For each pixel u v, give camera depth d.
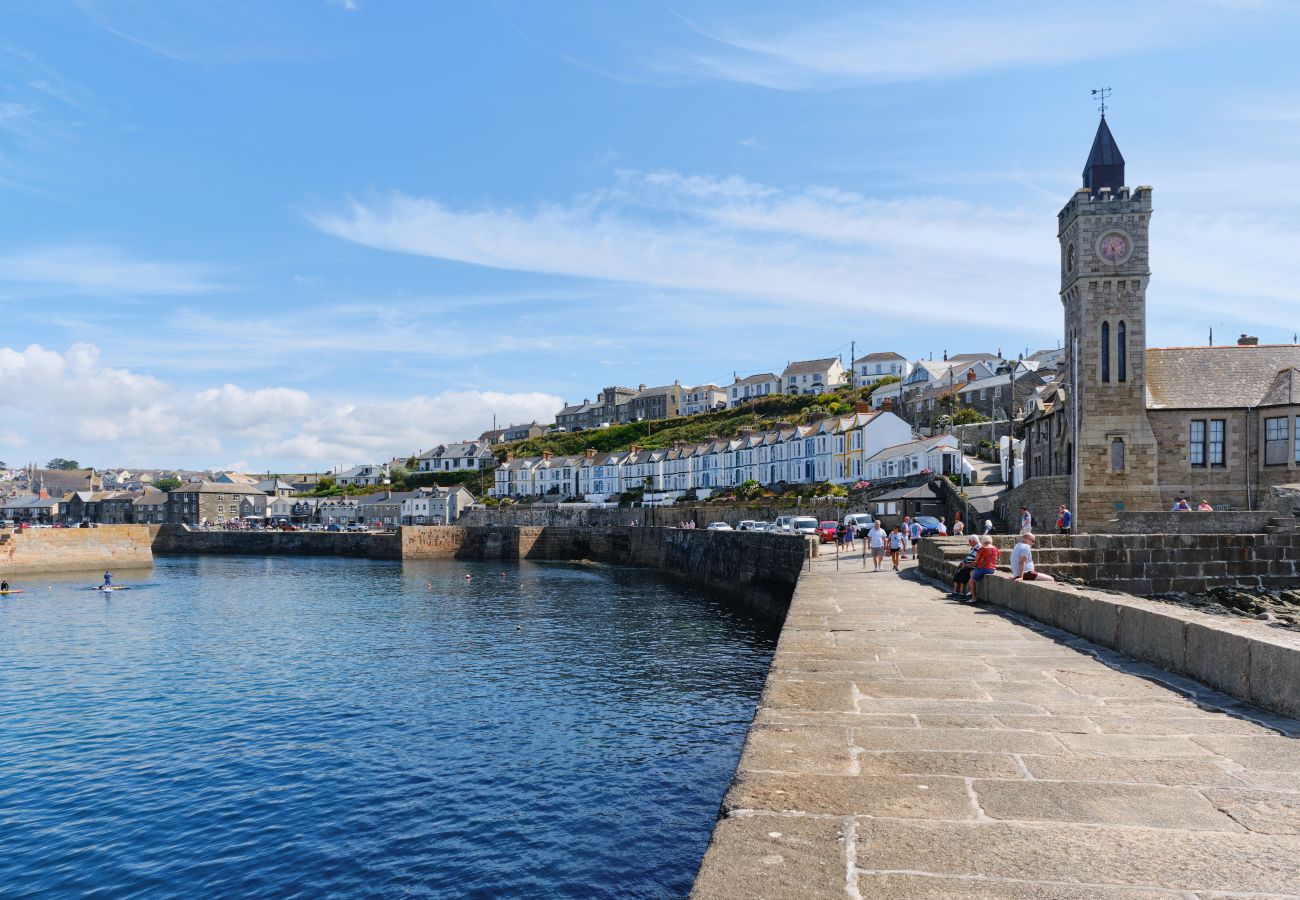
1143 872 4.20
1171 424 38.50
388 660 32.22
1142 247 38.53
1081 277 39.00
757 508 74.44
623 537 83.75
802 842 4.54
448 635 38.19
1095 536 24.84
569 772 19.28
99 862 15.11
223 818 16.89
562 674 29.38
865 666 10.15
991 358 118.75
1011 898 3.89
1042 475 47.28
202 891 14.08
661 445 129.00
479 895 13.87
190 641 37.16
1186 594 24.56
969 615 15.48
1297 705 7.36
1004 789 5.49
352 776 19.16
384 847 15.60
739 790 5.45
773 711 7.79
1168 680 9.21
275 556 102.75
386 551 95.62
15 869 14.87
